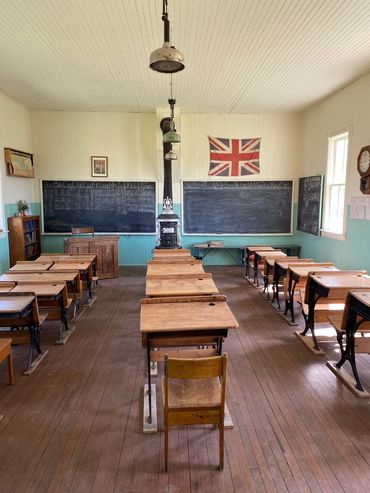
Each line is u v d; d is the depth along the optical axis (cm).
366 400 268
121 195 767
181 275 338
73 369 318
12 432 232
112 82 554
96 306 496
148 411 250
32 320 319
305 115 743
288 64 474
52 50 429
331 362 323
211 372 187
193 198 777
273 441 223
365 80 512
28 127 727
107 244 656
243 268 759
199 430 234
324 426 238
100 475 196
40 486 189
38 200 758
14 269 424
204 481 192
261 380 298
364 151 501
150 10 337
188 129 759
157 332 232
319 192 663
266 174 776
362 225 520
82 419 246
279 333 400
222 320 226
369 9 335
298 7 331
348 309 282
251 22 360
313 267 430
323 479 193
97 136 749
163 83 558
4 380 298
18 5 328
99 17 350
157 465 204
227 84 563
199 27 371
